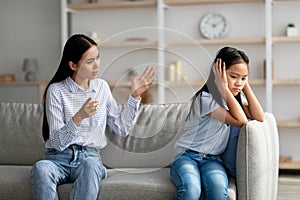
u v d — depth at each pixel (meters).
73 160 2.73
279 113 5.55
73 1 5.95
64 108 2.80
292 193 4.41
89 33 5.91
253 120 2.83
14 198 2.70
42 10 6.03
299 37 5.23
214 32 5.59
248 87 2.96
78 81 2.80
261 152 2.67
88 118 2.77
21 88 5.61
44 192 2.55
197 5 5.66
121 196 2.57
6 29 6.09
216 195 2.49
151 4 5.55
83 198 2.53
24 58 6.08
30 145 3.21
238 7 5.58
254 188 2.64
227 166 2.75
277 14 5.50
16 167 3.04
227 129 2.75
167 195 2.54
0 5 6.09
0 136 3.24
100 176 2.62
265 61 5.39
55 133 2.72
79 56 2.76
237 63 2.77
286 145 5.52
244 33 5.57
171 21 5.71
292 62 5.50
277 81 5.29
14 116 3.28
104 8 5.78
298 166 5.21
